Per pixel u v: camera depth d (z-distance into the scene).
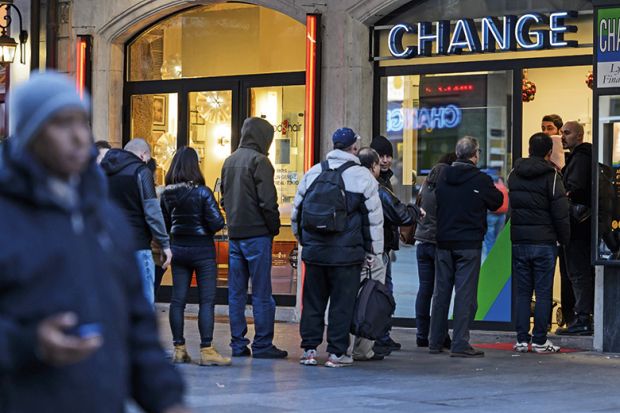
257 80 17.56
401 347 13.95
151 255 11.45
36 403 3.54
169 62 18.41
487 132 15.35
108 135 18.56
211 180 18.05
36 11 19.16
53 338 3.42
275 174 17.36
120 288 3.79
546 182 13.24
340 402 9.64
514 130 15.15
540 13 14.66
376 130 16.12
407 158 15.96
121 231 3.86
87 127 3.79
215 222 11.80
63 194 3.68
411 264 15.72
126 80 18.77
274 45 17.41
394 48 15.71
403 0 15.66
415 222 12.85
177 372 4.02
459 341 13.08
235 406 9.34
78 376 3.58
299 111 17.22
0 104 19.73
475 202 13.03
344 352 11.98
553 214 13.29
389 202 12.68
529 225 13.41
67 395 3.57
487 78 15.33
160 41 18.50
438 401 9.80
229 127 17.86
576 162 14.25
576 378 11.47
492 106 15.30
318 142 16.22
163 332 14.98
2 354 3.47
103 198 3.83
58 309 3.58
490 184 13.09
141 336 3.91
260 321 12.65
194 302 17.97
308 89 16.22
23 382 3.54
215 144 18.00
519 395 10.26
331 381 10.94
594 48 13.25
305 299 12.05
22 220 3.60
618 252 13.16
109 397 3.65
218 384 10.59
